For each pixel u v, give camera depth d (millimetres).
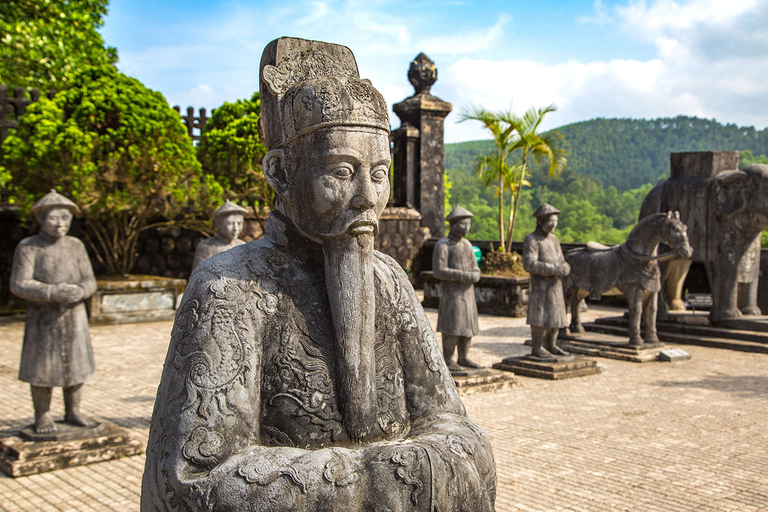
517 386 8812
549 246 9344
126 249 14930
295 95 1963
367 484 1714
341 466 1726
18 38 16797
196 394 1813
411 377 2113
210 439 1783
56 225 6008
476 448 1917
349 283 1962
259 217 17406
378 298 2102
